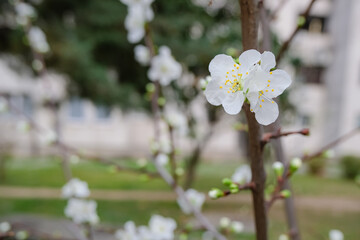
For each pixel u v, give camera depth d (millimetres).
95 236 4773
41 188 8922
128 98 7230
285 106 6961
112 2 6699
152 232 1992
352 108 14477
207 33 7285
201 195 2227
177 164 2156
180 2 6777
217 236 1858
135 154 15398
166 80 2348
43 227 5148
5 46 7383
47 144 2604
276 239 4109
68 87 7363
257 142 961
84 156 2418
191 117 7871
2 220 5688
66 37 6648
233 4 6824
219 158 14836
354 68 14453
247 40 933
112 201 7500
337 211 6969
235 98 820
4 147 10891
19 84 14070
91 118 15898
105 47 7238
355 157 12070
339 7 14453
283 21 9117
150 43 2246
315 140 14727
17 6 3201
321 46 14648
